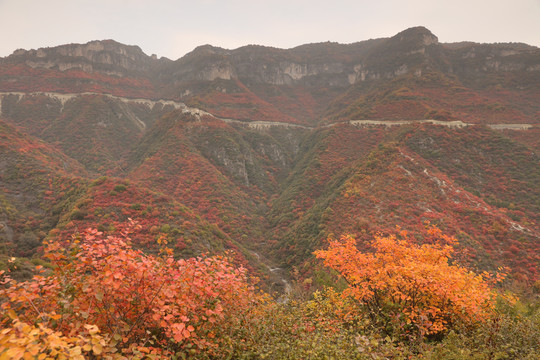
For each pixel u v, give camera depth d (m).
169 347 4.43
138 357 3.36
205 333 4.88
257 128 171.12
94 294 3.75
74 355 2.55
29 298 3.47
